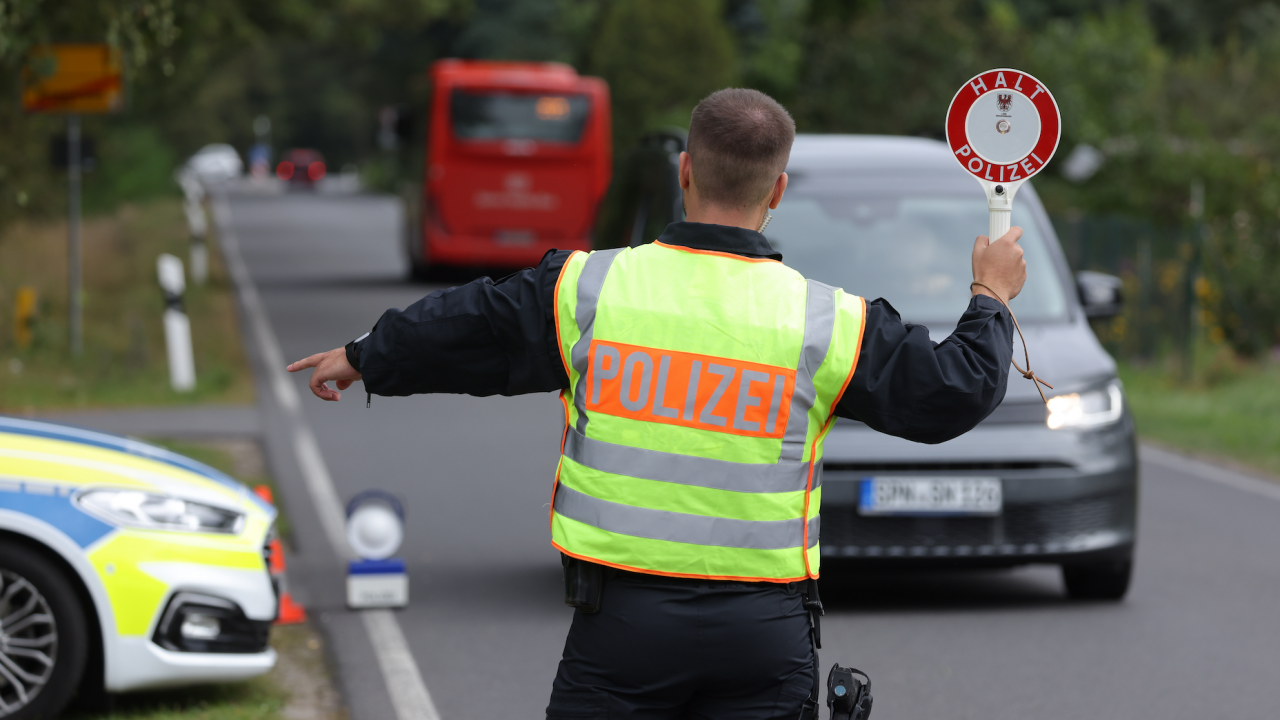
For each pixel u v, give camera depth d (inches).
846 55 1985.7
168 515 395.5
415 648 478.9
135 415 960.9
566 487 226.2
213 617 396.8
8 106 1259.2
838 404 225.3
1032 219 609.0
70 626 382.3
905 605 543.8
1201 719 412.5
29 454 393.7
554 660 465.7
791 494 223.8
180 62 1872.5
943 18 1999.3
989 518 508.7
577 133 1888.5
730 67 3506.4
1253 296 1366.9
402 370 228.1
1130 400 1155.3
